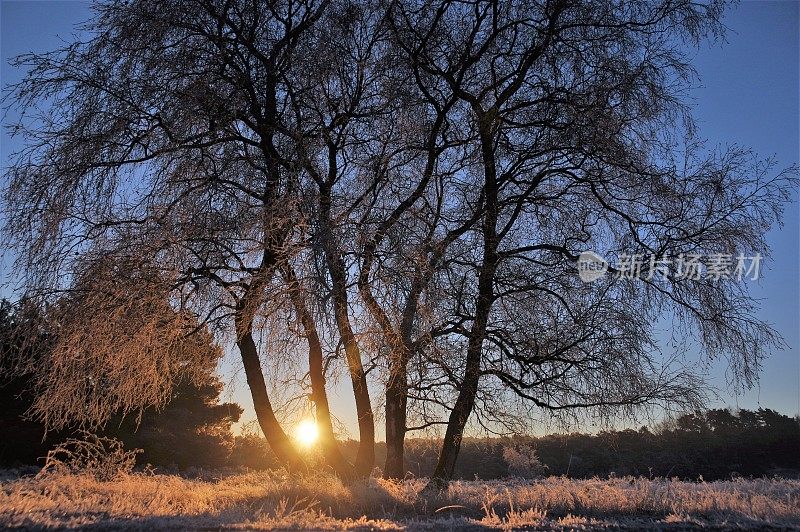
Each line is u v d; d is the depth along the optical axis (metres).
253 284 11.66
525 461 17.23
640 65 12.82
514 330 12.92
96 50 12.70
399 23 13.37
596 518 9.34
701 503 9.80
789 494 10.59
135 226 12.46
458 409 12.80
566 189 13.83
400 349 11.09
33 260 11.91
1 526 6.70
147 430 31.31
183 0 12.79
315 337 11.93
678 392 12.30
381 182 12.45
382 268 10.95
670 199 12.74
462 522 8.09
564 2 12.88
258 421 14.64
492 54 13.81
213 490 12.52
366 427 14.13
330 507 10.02
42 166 12.34
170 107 12.52
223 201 12.45
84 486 11.42
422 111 13.32
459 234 12.88
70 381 12.52
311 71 12.77
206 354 14.55
